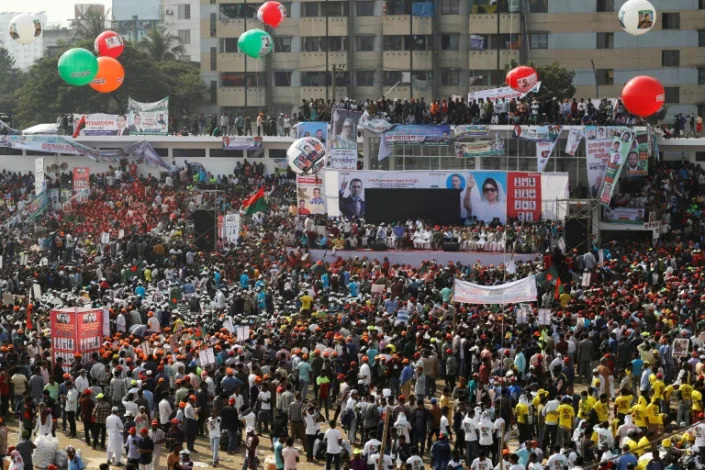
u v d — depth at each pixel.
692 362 53.53
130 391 48.09
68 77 81.12
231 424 49.34
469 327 60.25
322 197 91.56
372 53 147.38
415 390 53.44
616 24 137.88
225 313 68.81
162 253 88.06
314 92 149.25
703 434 43.72
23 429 49.34
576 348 59.38
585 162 101.69
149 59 154.25
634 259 80.62
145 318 67.69
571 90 130.25
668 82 137.38
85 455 48.38
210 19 153.50
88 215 101.25
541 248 85.44
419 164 104.06
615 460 41.03
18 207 104.31
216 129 117.44
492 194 91.38
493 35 141.88
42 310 66.88
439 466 44.03
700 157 108.50
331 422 45.62
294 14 149.00
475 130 100.00
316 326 60.47
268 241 90.31
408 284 75.31
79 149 112.31
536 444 42.34
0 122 121.12
